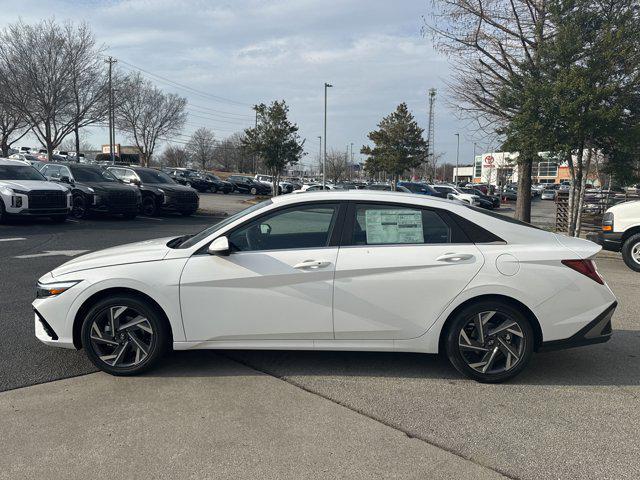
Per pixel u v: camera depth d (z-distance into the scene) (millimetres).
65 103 28469
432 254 4043
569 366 4562
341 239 4141
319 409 3650
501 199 48656
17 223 14398
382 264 4023
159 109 57062
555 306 4020
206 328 4090
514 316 4023
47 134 29047
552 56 10453
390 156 39750
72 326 4102
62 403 3680
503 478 2873
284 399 3799
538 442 3256
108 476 2838
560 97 10094
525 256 4027
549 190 55969
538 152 10820
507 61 14203
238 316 4078
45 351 4680
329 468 2938
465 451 3137
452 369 4426
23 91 27297
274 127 33156
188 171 46938
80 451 3072
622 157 10922
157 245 4488
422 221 4180
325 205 4219
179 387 3979
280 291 4055
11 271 8078
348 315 4062
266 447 3148
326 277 4035
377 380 4168
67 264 4340
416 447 3172
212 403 3717
